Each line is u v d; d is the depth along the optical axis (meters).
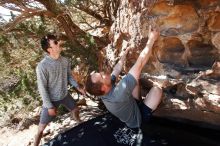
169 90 3.95
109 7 6.83
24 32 6.63
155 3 3.66
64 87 4.68
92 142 4.30
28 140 7.03
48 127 6.70
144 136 4.00
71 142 4.44
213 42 3.49
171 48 3.83
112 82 3.99
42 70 4.37
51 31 6.93
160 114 4.30
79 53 6.49
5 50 6.86
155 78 3.94
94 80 3.71
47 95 4.48
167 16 3.64
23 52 7.07
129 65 4.24
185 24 3.59
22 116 8.05
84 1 6.82
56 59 4.41
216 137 3.92
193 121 4.06
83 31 6.95
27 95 6.93
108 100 3.75
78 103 7.34
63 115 6.86
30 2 6.77
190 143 3.83
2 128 8.01
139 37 3.94
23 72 6.98
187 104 3.80
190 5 3.48
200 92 3.57
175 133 4.03
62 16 6.64
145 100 4.00
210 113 3.70
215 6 3.33
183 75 3.73
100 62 5.89
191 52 3.69
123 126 4.34
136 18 3.94
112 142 4.18
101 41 6.92
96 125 4.59
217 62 3.43
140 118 3.98
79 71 6.61
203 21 3.46
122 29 4.33
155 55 3.92
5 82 7.39
